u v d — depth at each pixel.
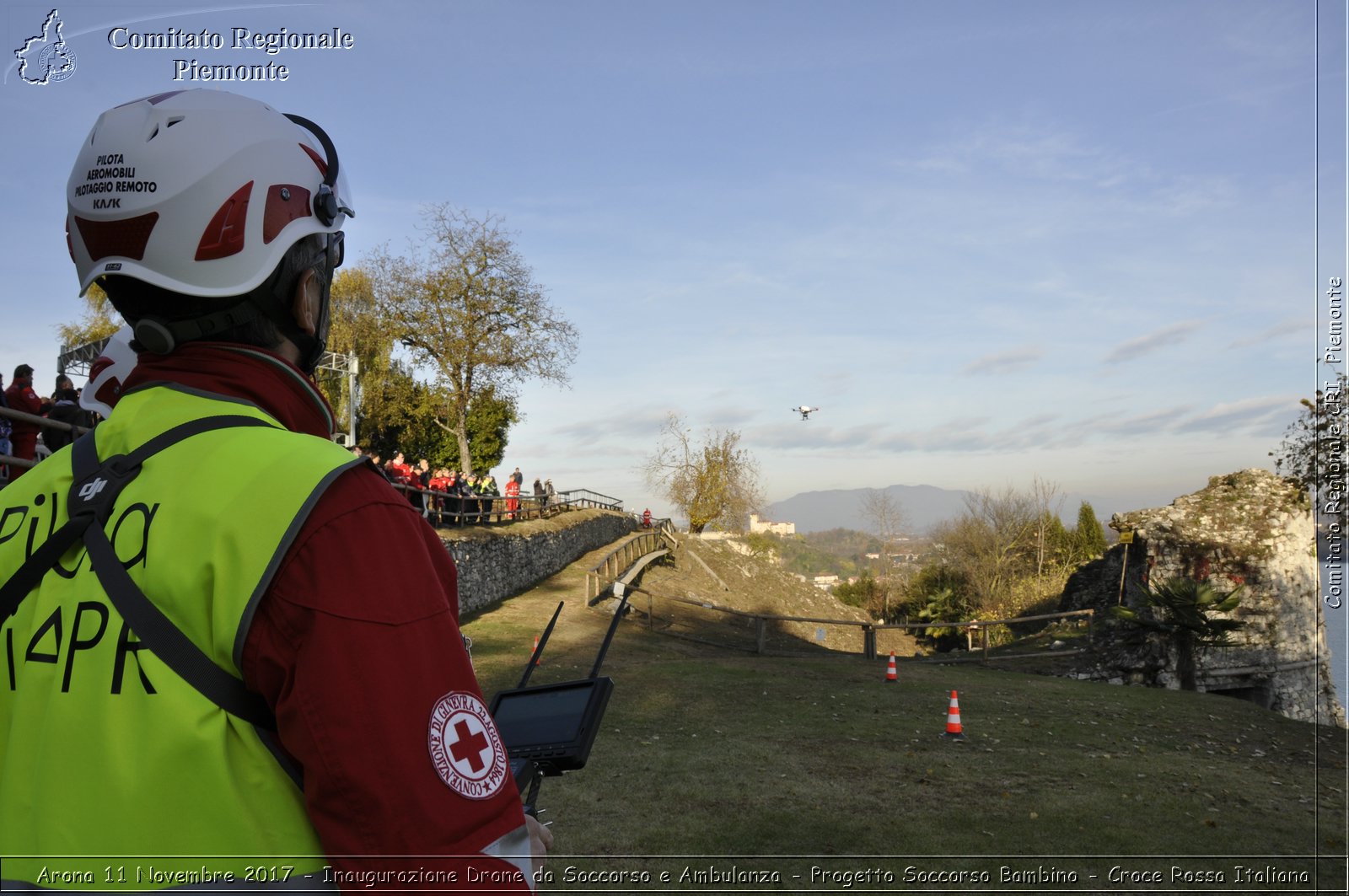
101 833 0.97
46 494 1.21
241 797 0.99
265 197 1.25
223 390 1.21
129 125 1.24
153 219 1.19
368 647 0.97
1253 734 11.36
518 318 41.94
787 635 27.88
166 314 1.24
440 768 0.97
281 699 0.98
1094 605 23.09
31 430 7.70
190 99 1.27
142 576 1.04
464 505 23.56
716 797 7.41
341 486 1.06
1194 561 18.83
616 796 7.37
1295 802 7.77
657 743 9.31
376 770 0.94
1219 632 17.05
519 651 15.45
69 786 1.00
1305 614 18.66
